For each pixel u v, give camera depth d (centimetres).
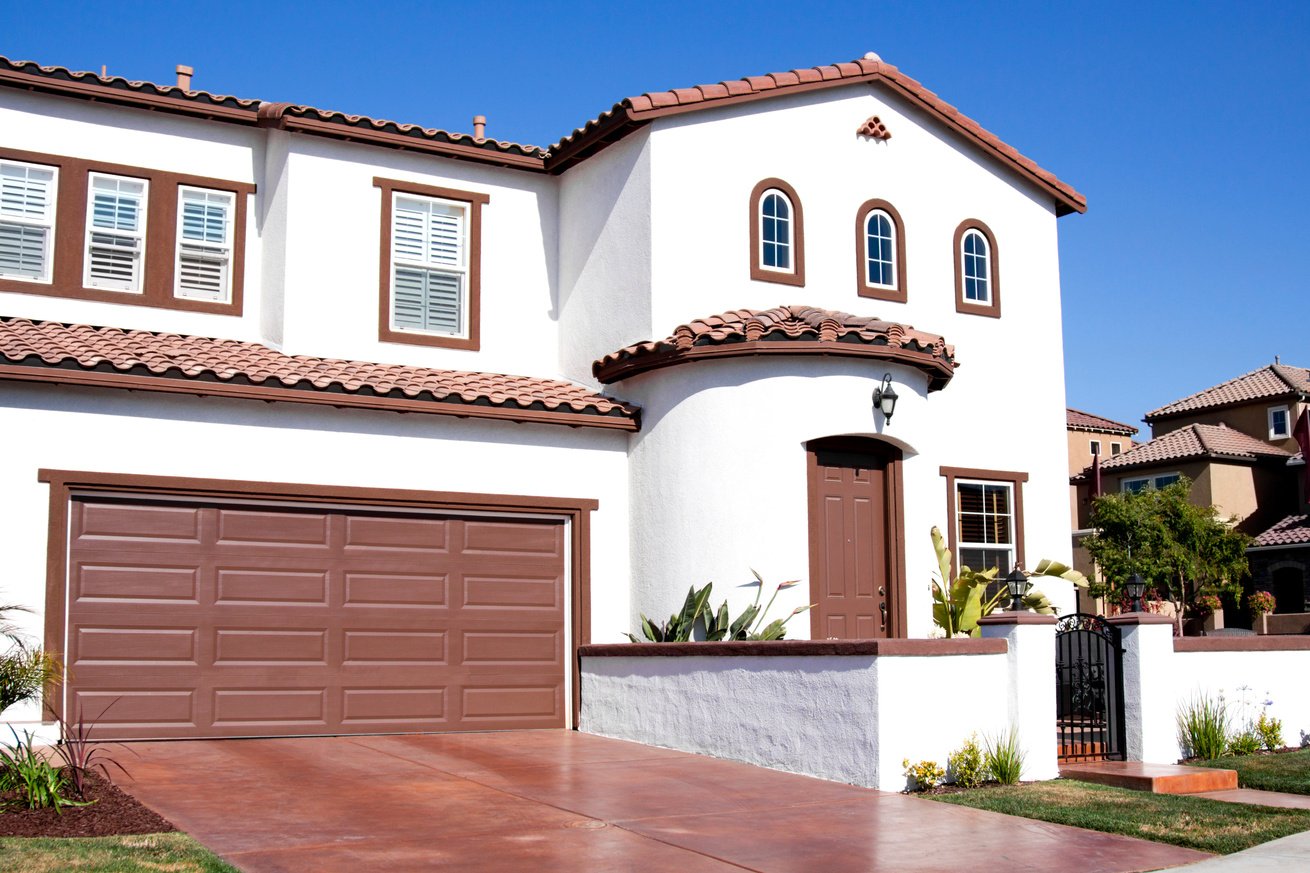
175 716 1320
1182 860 858
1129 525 3166
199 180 1622
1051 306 1886
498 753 1282
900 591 1519
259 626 1370
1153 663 1227
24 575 1250
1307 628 3291
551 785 1095
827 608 1471
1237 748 1296
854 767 1100
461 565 1484
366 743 1333
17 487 1258
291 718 1374
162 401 1334
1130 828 936
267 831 892
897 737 1086
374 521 1444
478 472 1491
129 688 1302
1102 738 1241
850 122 1722
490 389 1515
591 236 1694
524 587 1516
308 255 1600
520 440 1520
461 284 1706
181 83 1662
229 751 1248
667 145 1584
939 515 1711
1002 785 1101
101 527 1306
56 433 1281
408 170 1686
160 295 1579
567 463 1544
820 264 1670
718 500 1458
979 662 1142
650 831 919
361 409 1431
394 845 860
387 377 1474
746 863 831
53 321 1511
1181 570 3158
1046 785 1104
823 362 1470
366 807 984
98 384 1277
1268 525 3797
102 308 1546
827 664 1139
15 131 1532
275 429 1391
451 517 1486
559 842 880
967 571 1480
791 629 1418
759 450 1450
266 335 1612
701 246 1588
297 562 1397
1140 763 1196
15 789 962
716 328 1473
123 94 1563
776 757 1184
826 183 1691
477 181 1733
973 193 1830
